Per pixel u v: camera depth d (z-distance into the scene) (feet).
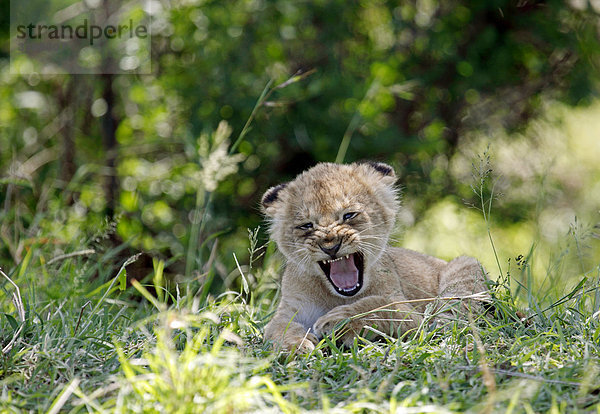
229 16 45.09
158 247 43.06
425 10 49.65
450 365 20.63
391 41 49.39
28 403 18.80
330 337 25.38
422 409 16.65
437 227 53.16
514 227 51.90
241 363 20.75
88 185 45.83
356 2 47.06
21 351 21.70
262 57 46.24
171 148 49.47
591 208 55.16
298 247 27.78
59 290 30.19
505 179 53.31
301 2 45.80
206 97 46.21
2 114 48.49
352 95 46.32
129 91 48.11
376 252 27.99
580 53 49.06
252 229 47.29
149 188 46.65
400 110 50.80
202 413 16.81
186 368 17.62
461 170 52.85
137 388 17.81
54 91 49.42
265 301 31.37
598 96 51.52
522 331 24.25
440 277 30.45
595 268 29.04
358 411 17.66
